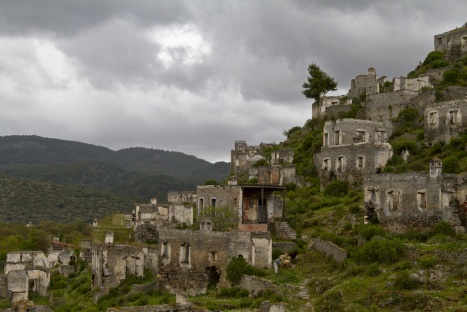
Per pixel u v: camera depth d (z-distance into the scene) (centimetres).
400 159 9275
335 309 5534
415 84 11969
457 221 6612
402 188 7206
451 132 9338
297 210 8938
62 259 11594
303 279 6738
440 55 13525
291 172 10344
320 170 10000
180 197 11731
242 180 11575
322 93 13862
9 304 9294
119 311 4912
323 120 12988
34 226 18338
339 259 6669
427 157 9169
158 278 7756
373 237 6881
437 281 5509
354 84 13262
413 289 5484
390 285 5594
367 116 11906
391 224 7256
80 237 14788
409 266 5906
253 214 8462
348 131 10225
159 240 7862
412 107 11138
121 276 8256
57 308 8419
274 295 6284
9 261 11638
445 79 12006
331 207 8706
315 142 11300
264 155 13050
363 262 6328
